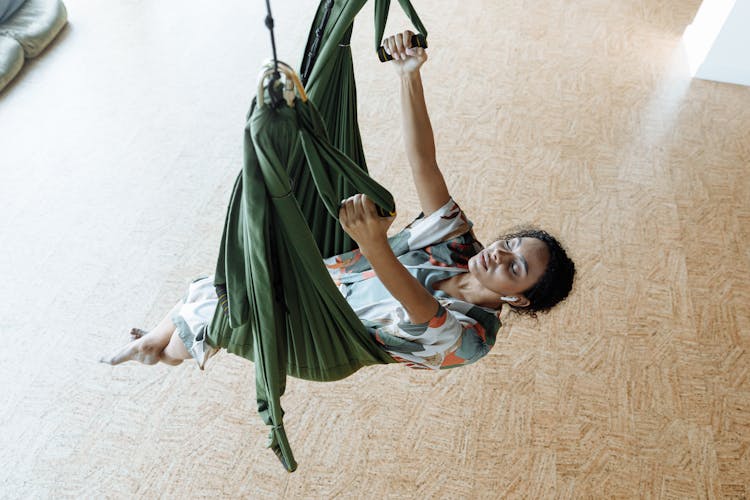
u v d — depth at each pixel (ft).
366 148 11.73
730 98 13.57
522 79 13.38
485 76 13.35
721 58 13.55
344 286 5.28
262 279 3.82
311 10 14.28
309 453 8.36
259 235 3.59
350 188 5.14
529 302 5.15
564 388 9.02
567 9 15.33
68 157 11.19
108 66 12.84
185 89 12.50
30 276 9.69
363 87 12.84
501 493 8.16
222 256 4.20
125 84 12.51
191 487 8.03
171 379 8.84
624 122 12.76
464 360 4.90
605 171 11.80
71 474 8.01
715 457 8.57
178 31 13.69
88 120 11.82
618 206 11.27
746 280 10.46
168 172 11.14
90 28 13.61
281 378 4.45
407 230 5.39
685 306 10.02
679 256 10.66
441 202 5.27
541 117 12.63
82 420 8.41
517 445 8.53
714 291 10.26
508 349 9.35
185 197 10.82
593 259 10.46
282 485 8.11
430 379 9.05
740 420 8.90
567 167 11.78
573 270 5.23
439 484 8.20
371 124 12.15
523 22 14.79
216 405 8.66
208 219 10.57
